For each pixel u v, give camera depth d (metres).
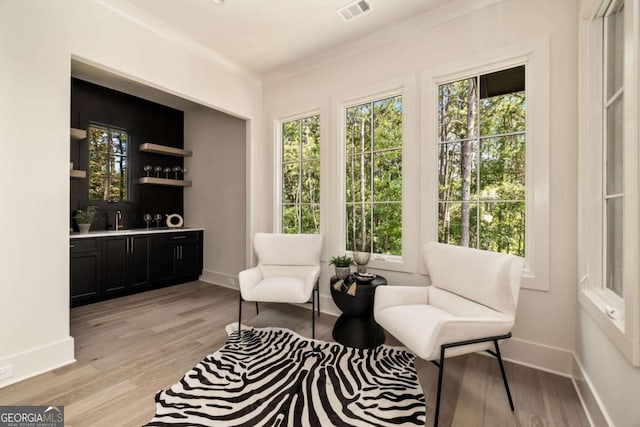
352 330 2.25
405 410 1.49
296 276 2.77
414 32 2.43
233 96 3.19
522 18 1.99
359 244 2.83
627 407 1.12
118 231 3.59
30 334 1.81
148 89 3.79
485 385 1.75
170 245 3.92
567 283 1.84
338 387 1.68
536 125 1.92
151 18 2.38
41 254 1.85
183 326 2.60
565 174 1.84
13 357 1.73
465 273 1.84
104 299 3.34
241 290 2.39
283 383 1.72
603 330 1.29
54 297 1.90
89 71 3.25
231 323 2.68
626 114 1.10
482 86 2.20
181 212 4.61
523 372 1.88
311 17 2.38
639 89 1.01
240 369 1.87
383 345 2.24
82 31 2.03
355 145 2.88
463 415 1.49
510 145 2.09
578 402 1.59
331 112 2.95
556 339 1.88
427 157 2.36
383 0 2.18
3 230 1.71
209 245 4.25
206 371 1.84
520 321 2.00
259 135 3.52
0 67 1.69
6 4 1.71
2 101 1.70
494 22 2.09
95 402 1.55
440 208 2.38
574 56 1.81
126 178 3.96
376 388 1.68
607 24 1.57
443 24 2.30
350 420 1.41
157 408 1.49
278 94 3.40
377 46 2.64
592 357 1.50
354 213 2.87
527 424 1.43
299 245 2.88
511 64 2.05
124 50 2.27
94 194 3.66
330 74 2.96
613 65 1.52
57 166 1.92
